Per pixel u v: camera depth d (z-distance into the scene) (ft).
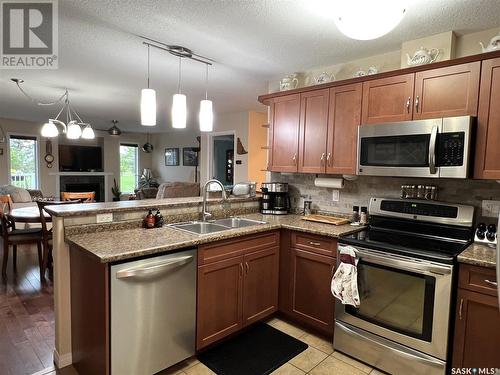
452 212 7.30
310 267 8.21
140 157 31.78
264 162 19.44
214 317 7.22
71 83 12.73
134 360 5.84
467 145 6.40
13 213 12.57
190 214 8.91
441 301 5.97
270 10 6.62
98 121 23.84
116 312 5.54
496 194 7.14
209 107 8.48
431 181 8.09
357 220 9.14
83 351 6.33
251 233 7.84
